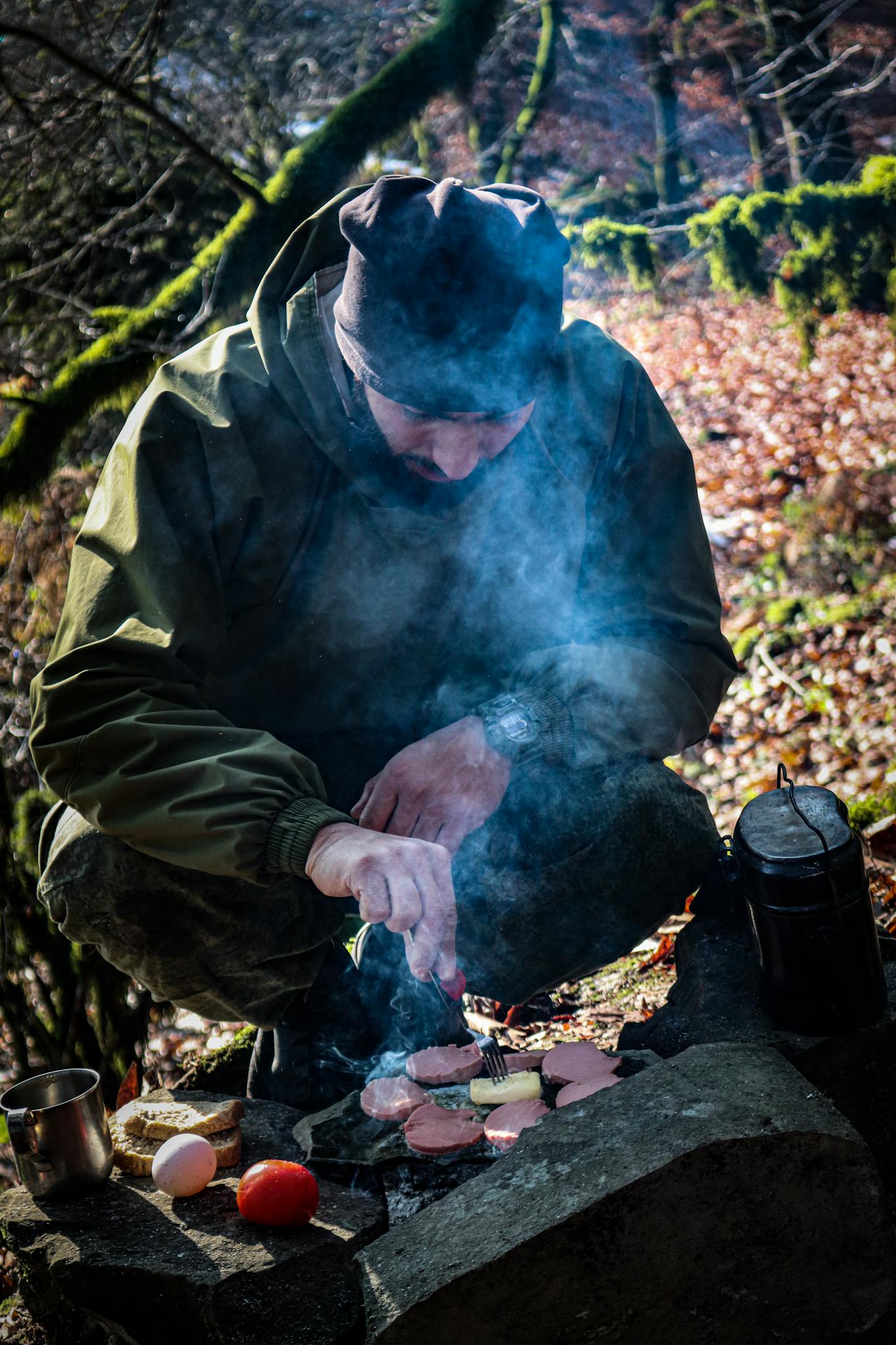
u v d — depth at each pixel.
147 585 1.82
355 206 1.73
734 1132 1.44
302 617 2.00
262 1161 1.75
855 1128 1.70
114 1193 1.70
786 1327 1.49
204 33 4.95
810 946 1.69
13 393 3.38
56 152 3.89
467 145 8.00
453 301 1.64
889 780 4.02
